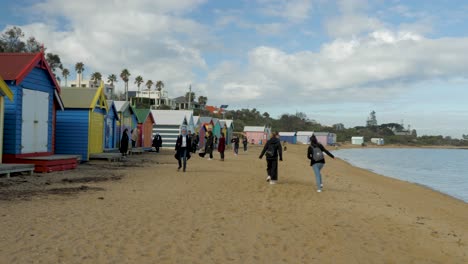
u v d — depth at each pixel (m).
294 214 10.52
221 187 14.71
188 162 26.09
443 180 32.31
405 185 25.70
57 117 22.03
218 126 62.03
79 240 6.90
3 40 56.66
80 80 110.44
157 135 35.62
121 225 8.12
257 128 103.88
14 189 11.69
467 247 8.87
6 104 15.95
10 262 5.65
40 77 17.61
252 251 7.00
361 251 7.55
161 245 6.95
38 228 7.50
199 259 6.36
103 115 24.62
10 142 16.02
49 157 17.06
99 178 15.34
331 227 9.32
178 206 10.53
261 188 15.03
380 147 160.88
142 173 17.97
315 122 198.38
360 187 19.27
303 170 26.03
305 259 6.80
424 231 10.05
